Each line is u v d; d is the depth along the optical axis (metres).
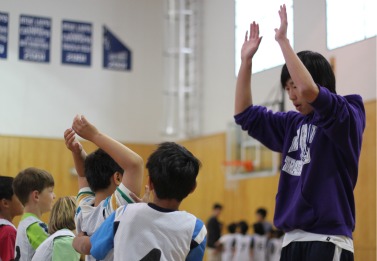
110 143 3.30
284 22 3.22
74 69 15.10
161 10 16.05
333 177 3.19
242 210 13.53
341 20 10.14
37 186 4.59
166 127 15.59
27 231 4.46
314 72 3.33
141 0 15.91
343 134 3.12
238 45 13.37
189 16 15.37
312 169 3.21
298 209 3.20
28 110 14.59
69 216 4.21
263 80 11.64
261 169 12.66
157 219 3.04
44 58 14.84
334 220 3.13
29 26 14.72
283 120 3.57
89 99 15.17
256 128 3.66
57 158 14.75
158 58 15.90
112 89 15.41
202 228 3.15
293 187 3.32
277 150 3.65
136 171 3.29
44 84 14.78
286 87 3.36
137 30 15.80
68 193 14.74
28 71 14.66
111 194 3.54
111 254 3.17
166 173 3.04
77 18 15.20
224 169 13.88
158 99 15.82
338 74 10.21
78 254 3.99
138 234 3.01
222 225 13.43
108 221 3.12
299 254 3.20
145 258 2.94
